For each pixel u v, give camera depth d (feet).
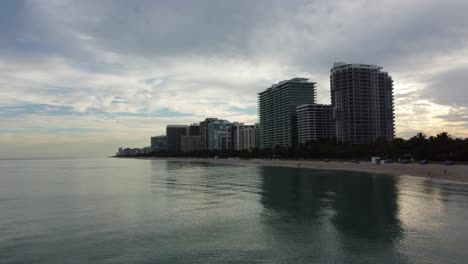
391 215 152.76
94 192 254.88
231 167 589.73
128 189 270.87
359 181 290.35
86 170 598.34
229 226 139.64
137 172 496.23
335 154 628.69
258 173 414.62
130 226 142.31
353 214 156.87
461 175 292.61
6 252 110.93
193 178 362.33
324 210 167.32
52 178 401.90
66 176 435.12
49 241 122.11
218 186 278.26
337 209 169.27
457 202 179.83
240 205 185.37
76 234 131.03
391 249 108.68
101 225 144.77
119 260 103.09
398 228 131.54
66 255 107.76
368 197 202.39
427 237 119.96
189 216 159.53
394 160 508.12
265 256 104.78
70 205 195.93
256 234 127.65
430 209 163.43
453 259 99.66
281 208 174.50
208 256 105.50
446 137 490.08
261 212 165.58
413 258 100.94
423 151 468.34
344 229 131.95
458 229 128.77
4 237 127.65
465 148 415.44
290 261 100.53
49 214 169.48
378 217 149.69
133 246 115.55
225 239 122.01
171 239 123.03
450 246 110.42
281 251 108.88
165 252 109.40
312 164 546.26
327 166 499.92
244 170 485.97
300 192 231.30
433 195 203.51
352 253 105.81
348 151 609.83
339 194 218.18
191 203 194.59
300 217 153.17
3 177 427.33
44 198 227.40
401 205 174.29
